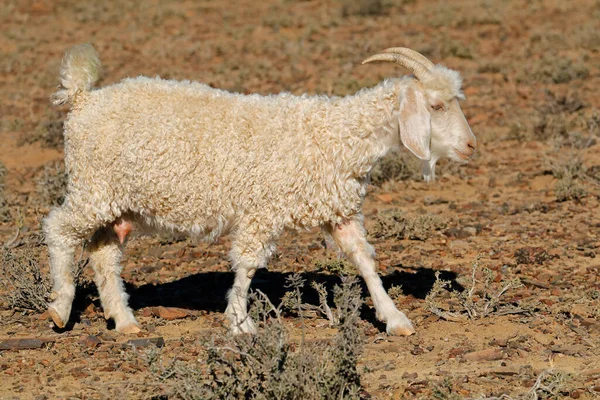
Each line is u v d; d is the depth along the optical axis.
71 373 18.17
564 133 40.53
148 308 21.95
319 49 62.25
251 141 19.33
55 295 20.20
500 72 53.28
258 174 19.25
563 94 47.22
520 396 16.59
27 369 18.47
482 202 32.22
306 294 23.06
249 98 20.02
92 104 19.89
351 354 15.62
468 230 28.39
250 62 59.66
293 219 19.64
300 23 71.81
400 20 70.12
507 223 29.41
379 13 74.94
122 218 20.28
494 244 27.17
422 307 21.80
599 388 16.98
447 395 16.28
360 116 19.39
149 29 73.19
